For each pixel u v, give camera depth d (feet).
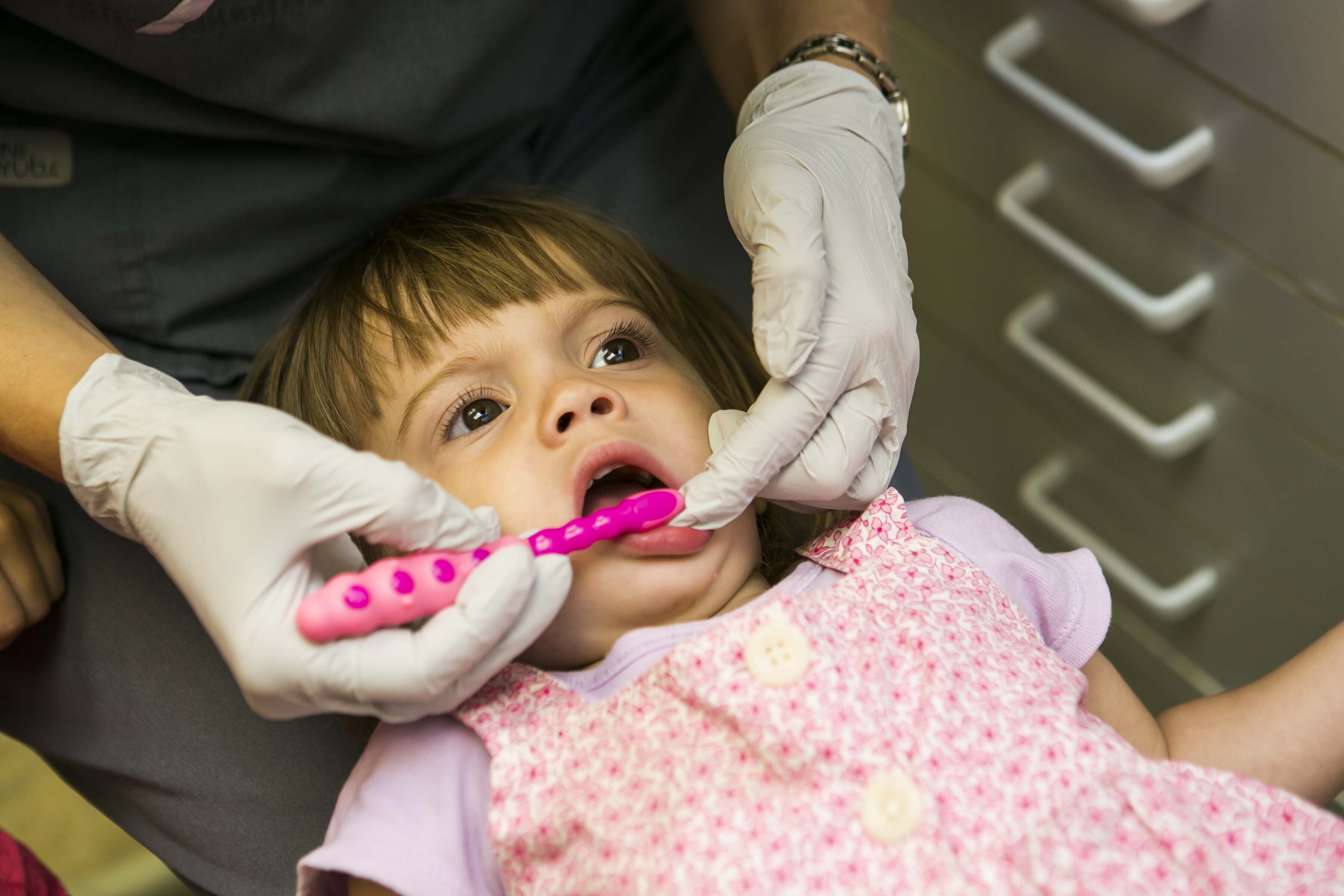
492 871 2.50
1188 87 3.66
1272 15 3.30
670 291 3.45
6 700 3.31
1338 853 2.35
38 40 3.13
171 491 2.37
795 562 3.20
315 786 3.26
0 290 2.78
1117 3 3.44
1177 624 4.64
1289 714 2.91
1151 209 3.96
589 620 2.67
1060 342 4.60
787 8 3.87
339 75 3.25
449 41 3.33
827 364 2.74
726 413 2.85
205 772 3.24
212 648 3.29
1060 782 2.29
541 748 2.49
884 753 2.29
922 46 4.52
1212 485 4.24
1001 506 5.34
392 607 2.25
